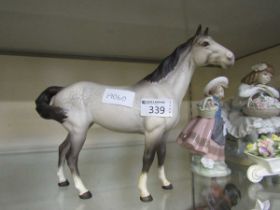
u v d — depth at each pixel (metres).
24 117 1.02
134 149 1.11
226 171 0.72
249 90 0.75
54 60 1.06
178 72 0.65
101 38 0.90
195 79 1.21
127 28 0.81
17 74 1.01
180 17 0.74
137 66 1.16
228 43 1.00
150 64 1.18
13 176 0.79
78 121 0.63
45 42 0.92
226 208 0.58
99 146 1.11
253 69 0.76
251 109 0.75
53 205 0.59
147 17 0.74
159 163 0.67
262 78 0.75
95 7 0.66
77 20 0.74
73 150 0.63
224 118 0.79
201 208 0.57
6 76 1.00
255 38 0.94
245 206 0.59
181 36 0.90
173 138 1.17
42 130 1.04
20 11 0.67
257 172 0.66
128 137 1.15
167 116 0.61
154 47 1.01
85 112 0.63
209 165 0.71
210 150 0.71
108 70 1.12
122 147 1.13
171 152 1.03
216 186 0.68
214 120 0.72
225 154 0.83
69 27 0.79
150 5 0.66
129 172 0.82
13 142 1.01
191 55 0.65
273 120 0.75
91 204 0.59
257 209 0.58
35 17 0.71
